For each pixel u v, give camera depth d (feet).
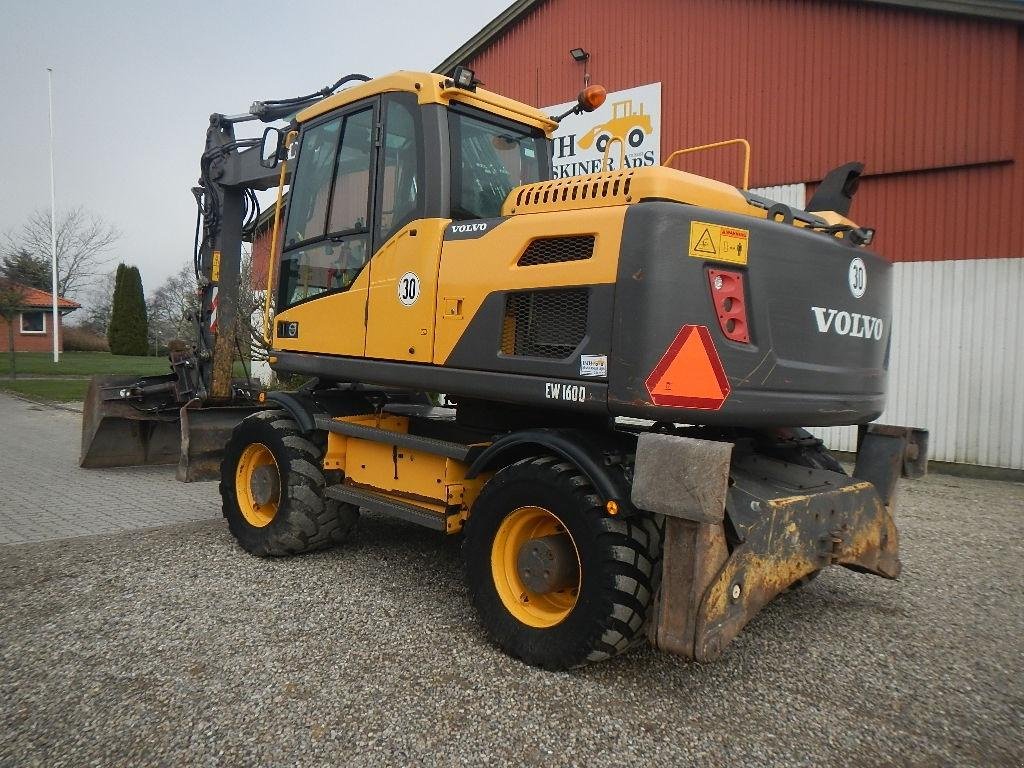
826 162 31.96
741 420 10.35
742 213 11.62
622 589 9.98
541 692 10.21
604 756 8.72
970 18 28.22
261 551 15.98
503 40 43.47
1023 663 11.68
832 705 10.14
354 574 15.08
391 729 9.16
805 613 13.71
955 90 28.78
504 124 14.90
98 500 22.02
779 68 33.09
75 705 9.64
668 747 8.95
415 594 13.96
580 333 10.81
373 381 14.08
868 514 12.34
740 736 9.26
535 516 11.43
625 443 11.29
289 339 16.44
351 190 15.02
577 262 10.73
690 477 8.89
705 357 9.95
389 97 14.20
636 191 10.64
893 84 30.14
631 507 10.10
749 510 10.07
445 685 10.34
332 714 9.50
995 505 23.50
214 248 23.75
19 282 82.64
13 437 35.88
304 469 15.61
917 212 30.04
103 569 15.17
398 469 14.39
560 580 10.82
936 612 13.85
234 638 11.78
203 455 20.07
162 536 17.85
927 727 9.61
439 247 12.85
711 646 9.16
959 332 29.27
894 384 30.78
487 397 12.03
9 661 10.90
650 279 9.87
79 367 86.07
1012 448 28.25
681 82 36.19
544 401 11.07
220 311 23.36
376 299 14.03
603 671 10.94
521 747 8.85
